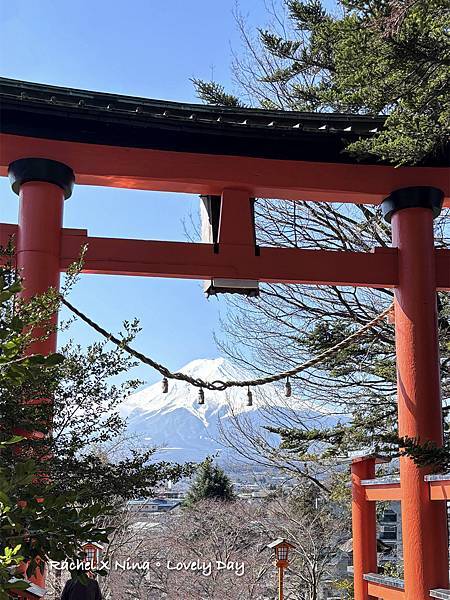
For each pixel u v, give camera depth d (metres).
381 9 4.41
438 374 5.72
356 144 4.76
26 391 3.37
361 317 10.06
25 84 5.44
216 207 6.00
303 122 5.90
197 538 13.98
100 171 5.63
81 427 3.84
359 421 9.71
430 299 5.81
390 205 6.06
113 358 3.92
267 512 14.17
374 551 6.23
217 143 5.83
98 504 1.62
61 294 3.34
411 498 5.40
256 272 5.74
